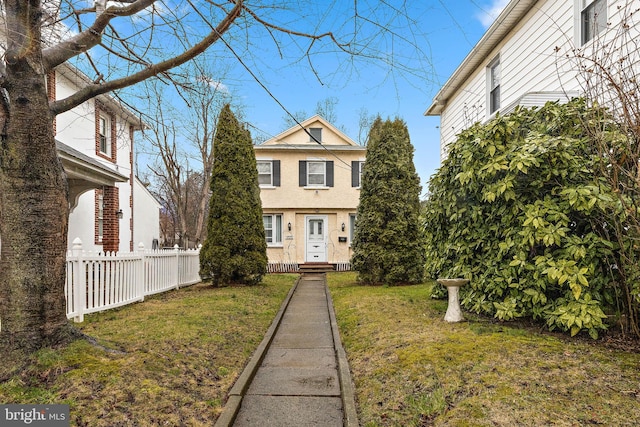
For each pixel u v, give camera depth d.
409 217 10.45
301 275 14.69
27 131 3.33
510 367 3.34
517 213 4.56
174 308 6.41
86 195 11.23
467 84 10.70
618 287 4.14
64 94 9.77
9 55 3.26
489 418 2.64
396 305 6.60
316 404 3.36
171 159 16.19
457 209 5.36
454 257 5.82
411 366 3.62
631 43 4.98
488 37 8.68
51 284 3.40
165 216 29.50
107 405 2.76
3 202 3.30
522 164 4.16
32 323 3.27
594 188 3.97
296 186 16.98
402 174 10.71
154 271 8.05
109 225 12.33
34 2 3.39
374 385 3.50
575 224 4.45
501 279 4.71
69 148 8.45
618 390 2.84
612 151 3.80
